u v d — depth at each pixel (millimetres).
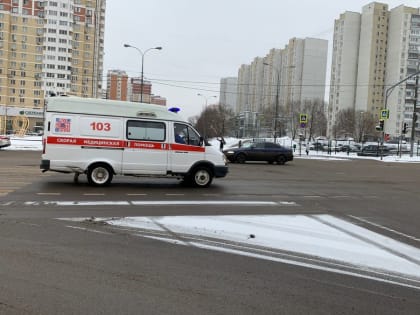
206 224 8117
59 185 12766
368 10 77438
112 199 10648
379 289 5074
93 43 112875
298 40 71562
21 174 15391
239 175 19078
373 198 13219
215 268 5613
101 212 8938
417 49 74062
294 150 57531
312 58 70500
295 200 11969
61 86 109312
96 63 113125
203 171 13727
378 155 51531
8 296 4418
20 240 6586
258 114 88625
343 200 12469
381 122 44406
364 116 86625
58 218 8227
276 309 4359
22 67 108188
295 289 4961
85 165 12594
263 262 5965
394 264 6137
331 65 85688
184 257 6043
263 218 8969
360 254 6578
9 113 102062
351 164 33500
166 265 5652
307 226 8414
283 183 16406
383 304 4613
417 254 6738
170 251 6312
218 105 102375
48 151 12320
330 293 4879
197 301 4484
